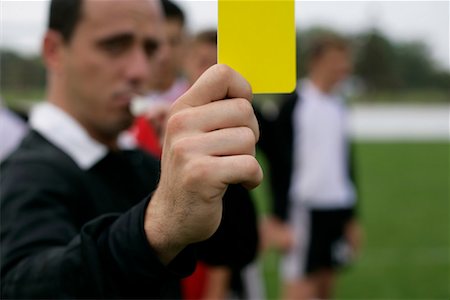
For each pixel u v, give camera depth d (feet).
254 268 11.23
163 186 2.58
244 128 2.45
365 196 31.86
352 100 107.14
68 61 4.68
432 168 41.60
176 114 2.48
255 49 2.47
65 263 3.07
